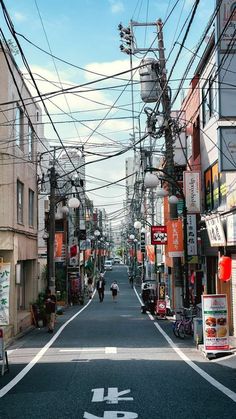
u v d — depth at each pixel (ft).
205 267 85.15
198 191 80.59
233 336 67.62
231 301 69.87
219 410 30.07
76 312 123.13
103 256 397.39
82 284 203.51
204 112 83.10
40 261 131.34
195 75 85.92
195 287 96.58
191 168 89.97
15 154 78.69
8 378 43.14
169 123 74.54
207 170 81.61
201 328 61.67
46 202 126.41
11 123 75.97
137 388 37.35
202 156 85.10
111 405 31.68
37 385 39.63
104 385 38.68
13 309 74.38
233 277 67.51
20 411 30.78
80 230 191.01
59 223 150.30
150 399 33.40
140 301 166.50
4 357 46.65
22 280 95.66
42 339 72.74
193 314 72.95
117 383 39.42
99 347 63.10
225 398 33.68
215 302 53.83
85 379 41.63
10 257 75.31
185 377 42.04
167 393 35.42
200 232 86.48
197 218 86.79
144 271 207.51
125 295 199.82
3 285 73.56
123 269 438.81
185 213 76.07
